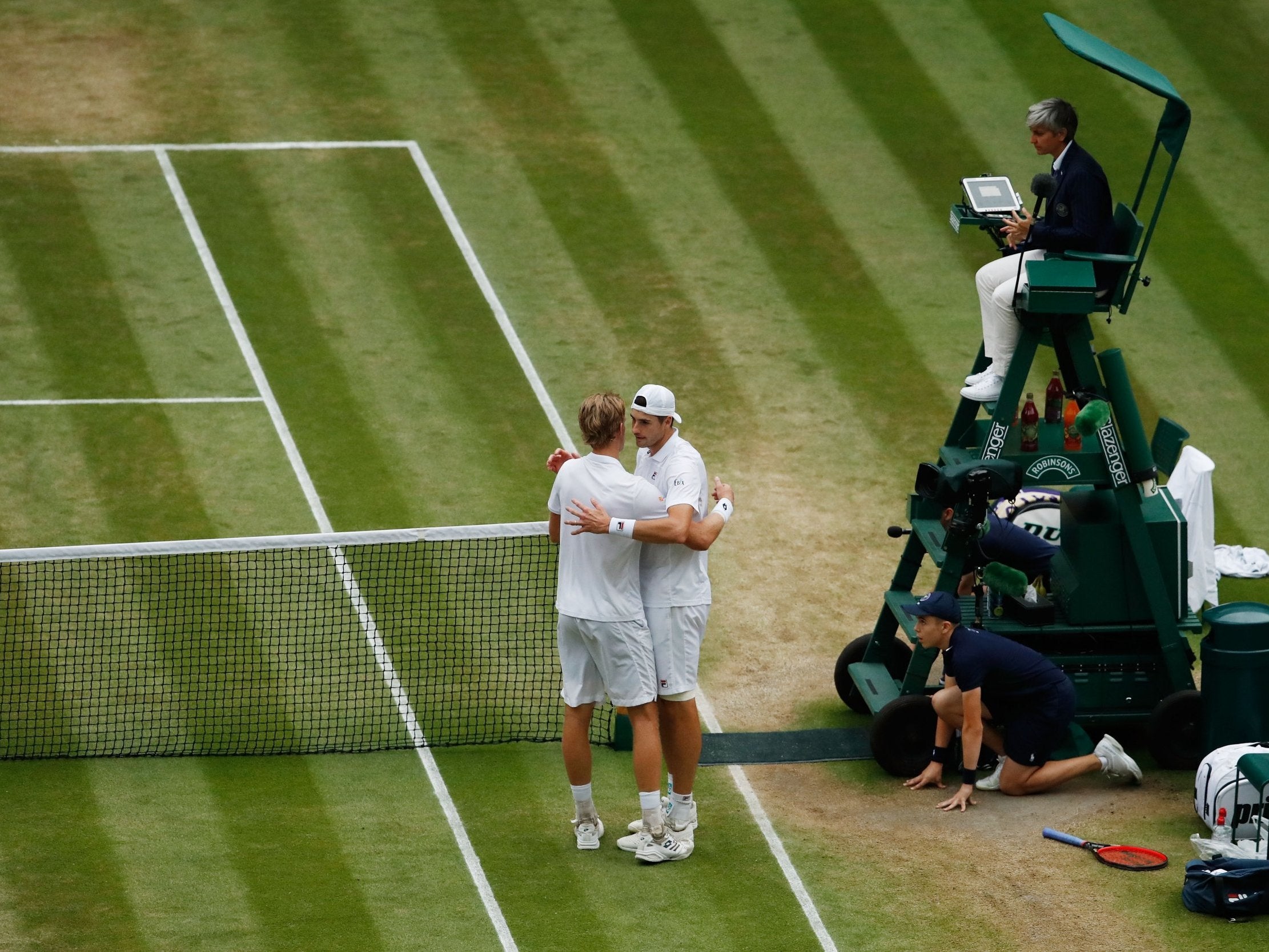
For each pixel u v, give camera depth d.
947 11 81.62
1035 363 62.56
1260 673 39.91
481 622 48.59
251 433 57.16
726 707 45.28
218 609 48.41
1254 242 69.00
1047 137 40.06
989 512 42.62
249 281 64.81
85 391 58.69
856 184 71.62
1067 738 41.50
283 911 35.59
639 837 37.69
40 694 44.22
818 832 39.09
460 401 59.38
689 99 76.06
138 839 38.16
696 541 36.03
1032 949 34.62
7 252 65.31
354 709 44.41
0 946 34.03
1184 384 61.34
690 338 63.09
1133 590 41.78
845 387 60.84
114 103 74.12
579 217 69.31
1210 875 35.59
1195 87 77.50
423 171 71.31
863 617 49.78
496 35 79.56
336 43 78.62
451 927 35.16
